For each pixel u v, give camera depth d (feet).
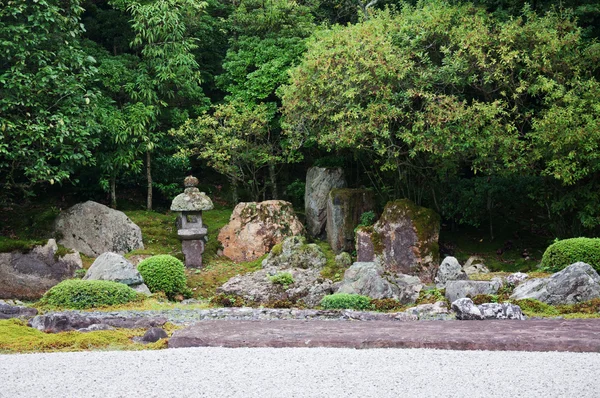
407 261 42.32
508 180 46.03
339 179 48.85
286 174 57.11
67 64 46.55
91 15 57.06
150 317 27.02
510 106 42.91
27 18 43.78
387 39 41.63
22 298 41.09
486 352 19.66
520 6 46.55
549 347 20.03
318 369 17.87
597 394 15.88
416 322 24.54
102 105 48.65
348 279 36.78
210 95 60.59
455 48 42.37
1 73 43.75
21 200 52.06
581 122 38.45
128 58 52.60
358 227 44.39
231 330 22.74
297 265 43.04
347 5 58.65
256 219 47.21
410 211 42.93
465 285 32.35
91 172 52.16
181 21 51.34
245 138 50.75
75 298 31.50
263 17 52.42
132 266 36.24
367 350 19.94
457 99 40.37
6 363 19.17
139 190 56.08
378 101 40.78
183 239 45.21
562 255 33.83
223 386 16.62
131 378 17.40
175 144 53.16
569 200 41.42
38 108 43.24
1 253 41.78
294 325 23.85
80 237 46.01
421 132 40.42
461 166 47.21
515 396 15.81
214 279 43.29
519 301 29.66
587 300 29.48
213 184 58.80
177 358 19.13
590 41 43.65
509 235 48.11
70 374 17.87
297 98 43.47
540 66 39.96
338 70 41.22
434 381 16.88
